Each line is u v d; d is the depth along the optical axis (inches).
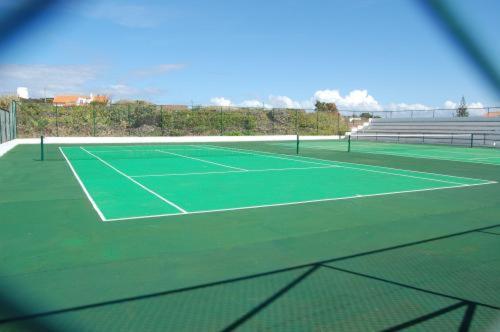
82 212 348.5
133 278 204.4
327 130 1891.0
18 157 837.8
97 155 902.4
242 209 366.9
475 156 951.6
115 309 170.6
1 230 289.9
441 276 211.5
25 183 503.5
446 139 1486.2
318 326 158.2
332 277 209.0
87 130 1524.4
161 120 1541.6
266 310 171.5
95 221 317.7
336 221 327.0
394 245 265.3
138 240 268.8
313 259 236.4
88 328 154.6
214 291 190.2
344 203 398.6
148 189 469.4
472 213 359.9
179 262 228.5
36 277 204.4
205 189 473.4
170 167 687.1
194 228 300.4
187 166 704.4
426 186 508.4
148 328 155.2
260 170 658.2
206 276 208.5
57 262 226.1
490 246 263.9
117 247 253.9
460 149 1188.5
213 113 1712.6
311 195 440.1
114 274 209.5
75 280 200.8
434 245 265.3
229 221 322.7
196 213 348.8
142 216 335.9
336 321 162.4
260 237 279.4
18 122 1435.8
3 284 195.2
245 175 599.2
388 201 410.6
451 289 194.9
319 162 788.6
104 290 189.3
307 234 288.8
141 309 171.0
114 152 989.2
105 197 417.4
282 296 185.3
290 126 1829.5
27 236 275.3
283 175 601.3
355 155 950.4
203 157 874.8
